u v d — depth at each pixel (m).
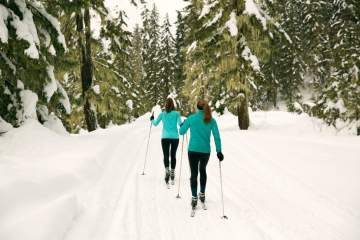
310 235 4.86
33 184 5.52
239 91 17.48
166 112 7.85
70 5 10.27
